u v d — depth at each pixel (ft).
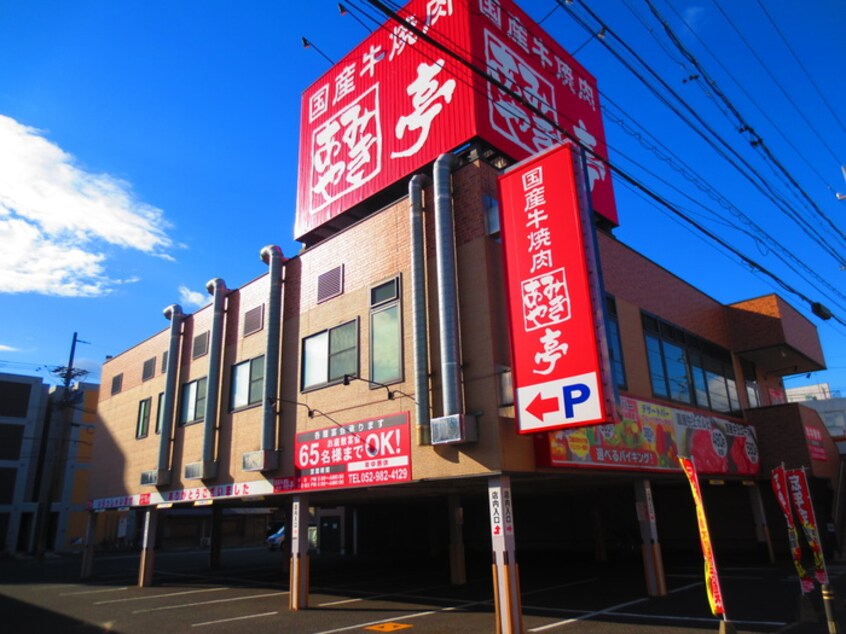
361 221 48.65
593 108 69.10
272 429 50.57
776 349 71.41
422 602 48.14
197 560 109.91
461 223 40.47
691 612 37.65
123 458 74.84
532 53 60.59
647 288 57.72
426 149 52.44
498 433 34.50
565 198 33.99
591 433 40.40
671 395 55.62
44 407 162.61
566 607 41.73
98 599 56.08
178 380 66.90
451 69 52.85
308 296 52.34
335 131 63.67
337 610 45.32
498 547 33.76
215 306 61.93
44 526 126.00
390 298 44.04
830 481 68.59
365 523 109.91
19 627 41.57
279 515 185.68
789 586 46.29
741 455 63.36
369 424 42.65
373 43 61.98
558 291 33.09
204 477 56.75
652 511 46.09
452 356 36.96
